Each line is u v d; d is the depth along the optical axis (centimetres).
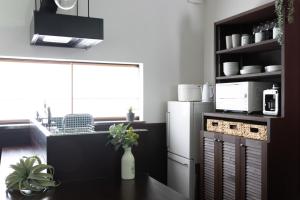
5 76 335
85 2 343
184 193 344
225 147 281
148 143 205
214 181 295
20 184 159
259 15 288
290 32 242
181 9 398
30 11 324
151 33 381
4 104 337
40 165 167
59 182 177
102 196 153
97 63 372
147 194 156
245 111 278
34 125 282
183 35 399
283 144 240
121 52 365
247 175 254
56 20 257
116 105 386
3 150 285
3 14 315
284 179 241
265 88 281
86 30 269
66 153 182
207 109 341
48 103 354
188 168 336
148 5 379
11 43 318
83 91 370
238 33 332
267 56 312
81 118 298
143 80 379
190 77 405
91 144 188
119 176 192
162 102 389
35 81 348
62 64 358
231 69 306
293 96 244
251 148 249
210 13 398
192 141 335
